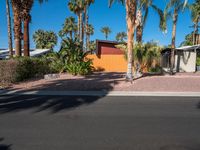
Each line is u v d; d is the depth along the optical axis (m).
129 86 16.06
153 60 21.92
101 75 23.89
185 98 12.51
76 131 6.68
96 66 32.38
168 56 31.09
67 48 25.69
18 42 21.75
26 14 21.36
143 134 6.43
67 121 7.71
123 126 7.16
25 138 6.12
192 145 5.67
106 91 14.52
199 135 6.38
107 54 33.75
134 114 8.71
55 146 5.58
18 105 10.33
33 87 15.77
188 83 17.28
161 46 22.14
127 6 17.61
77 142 5.84
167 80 18.58
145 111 9.23
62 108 9.75
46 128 6.96
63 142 5.83
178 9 25.89
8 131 6.69
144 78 19.73
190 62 31.22
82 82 17.70
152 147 5.54
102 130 6.77
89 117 8.23
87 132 6.59
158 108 9.82
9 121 7.71
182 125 7.30
